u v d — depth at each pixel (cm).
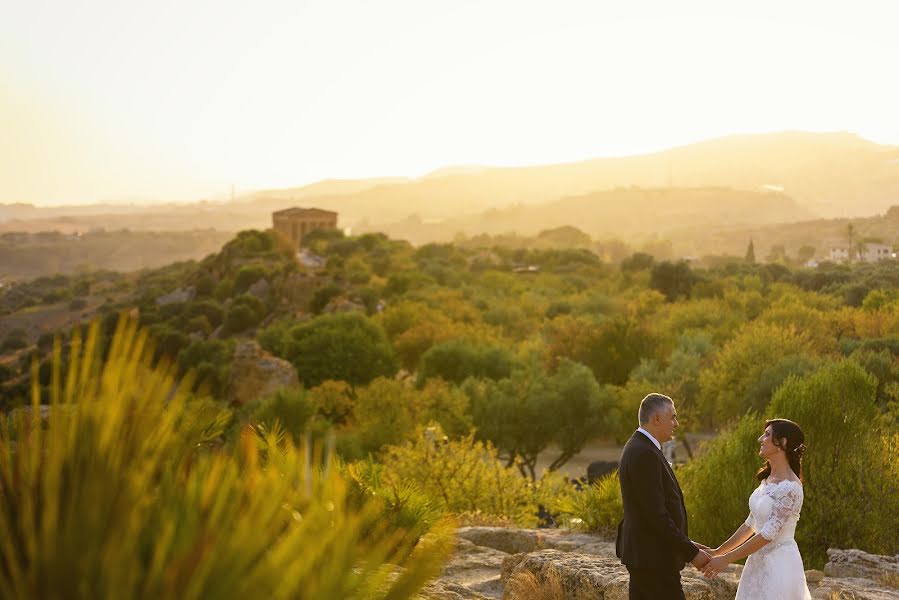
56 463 224
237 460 270
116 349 249
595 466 3116
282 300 16888
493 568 1227
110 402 241
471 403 4878
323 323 8206
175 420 252
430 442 2138
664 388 4791
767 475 667
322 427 3041
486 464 2164
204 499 232
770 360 4634
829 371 1343
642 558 627
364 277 17075
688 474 1441
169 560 214
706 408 4769
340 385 5516
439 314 9981
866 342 5272
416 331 8562
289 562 220
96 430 234
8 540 210
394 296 14338
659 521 617
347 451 3397
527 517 2011
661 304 9969
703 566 625
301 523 231
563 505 1397
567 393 4781
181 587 206
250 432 281
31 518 209
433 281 16300
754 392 4331
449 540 267
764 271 15288
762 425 1316
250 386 6344
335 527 240
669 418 641
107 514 217
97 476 225
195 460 251
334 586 224
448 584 890
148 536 222
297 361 7594
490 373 6500
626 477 635
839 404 1294
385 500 735
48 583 203
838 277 12888
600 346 6384
